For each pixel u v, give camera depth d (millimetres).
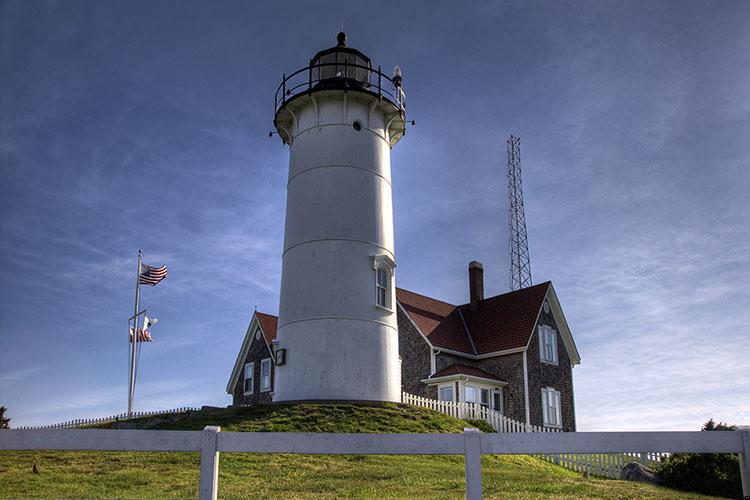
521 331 34156
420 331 33594
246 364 39625
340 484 14000
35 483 13836
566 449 8680
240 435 8781
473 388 32031
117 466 15766
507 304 36594
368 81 28125
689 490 15633
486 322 36375
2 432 8406
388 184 27531
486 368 34469
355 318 24500
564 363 36125
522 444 8734
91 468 15539
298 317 24719
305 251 25328
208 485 8570
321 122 26750
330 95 26766
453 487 13875
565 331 36812
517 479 15070
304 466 15906
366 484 14047
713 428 18891
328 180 25906
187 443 8695
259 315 39719
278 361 24797
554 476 15844
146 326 33469
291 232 26141
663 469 16594
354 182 26078
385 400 24359
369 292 25125
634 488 14203
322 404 22938
